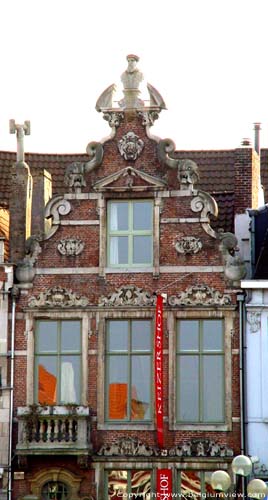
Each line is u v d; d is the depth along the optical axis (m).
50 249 44.44
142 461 43.16
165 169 44.31
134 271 44.03
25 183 45.34
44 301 44.16
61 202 44.62
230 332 43.38
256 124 50.78
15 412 43.72
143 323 44.00
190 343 43.72
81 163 44.66
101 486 43.22
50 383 43.97
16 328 44.16
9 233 45.62
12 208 45.19
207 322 43.72
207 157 51.56
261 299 43.38
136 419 43.59
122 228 44.47
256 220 45.38
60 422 43.28
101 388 43.69
